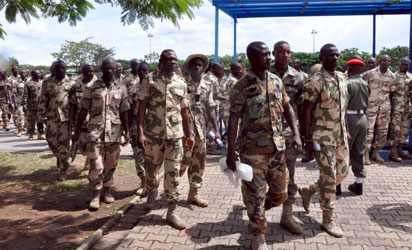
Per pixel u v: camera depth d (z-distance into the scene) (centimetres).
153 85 404
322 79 377
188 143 432
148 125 414
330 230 382
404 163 705
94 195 479
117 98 475
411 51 781
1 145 977
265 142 326
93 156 468
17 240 383
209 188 555
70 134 625
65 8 491
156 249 354
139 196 517
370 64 827
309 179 603
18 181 617
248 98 323
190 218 434
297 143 340
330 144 380
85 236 393
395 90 705
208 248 355
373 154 725
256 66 320
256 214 331
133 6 441
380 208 463
